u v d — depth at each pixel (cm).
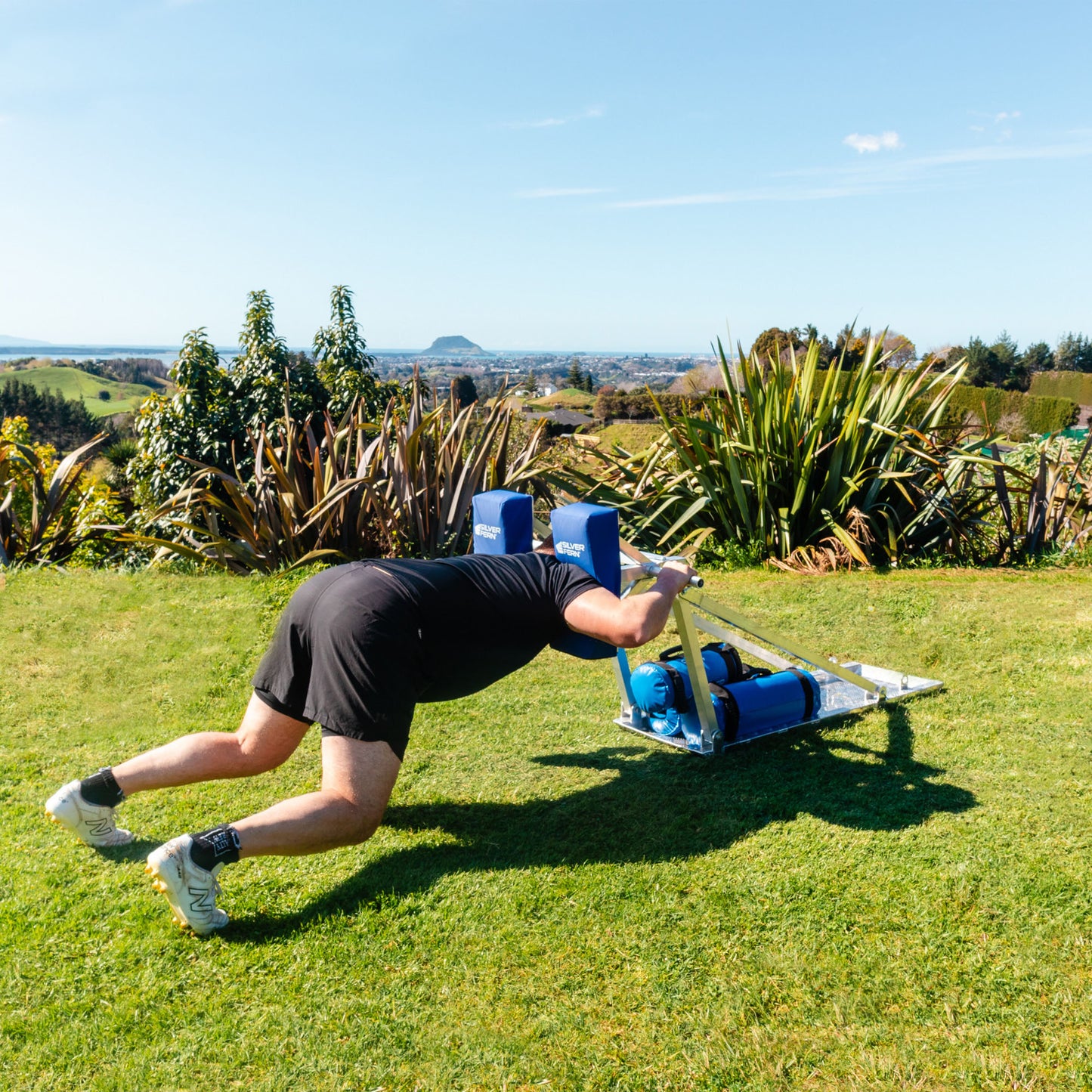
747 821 342
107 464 2280
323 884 300
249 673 527
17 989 245
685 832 333
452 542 781
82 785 313
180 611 639
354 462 850
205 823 342
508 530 378
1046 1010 236
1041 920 273
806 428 873
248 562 771
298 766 396
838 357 871
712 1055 222
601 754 413
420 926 275
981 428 997
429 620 299
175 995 244
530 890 294
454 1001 242
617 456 1002
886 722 447
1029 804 352
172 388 1128
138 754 410
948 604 660
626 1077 215
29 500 957
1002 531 895
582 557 348
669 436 932
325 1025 233
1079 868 301
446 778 388
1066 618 619
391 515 773
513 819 348
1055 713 455
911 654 559
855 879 297
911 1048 223
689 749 412
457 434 802
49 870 306
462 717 465
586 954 261
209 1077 216
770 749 415
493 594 317
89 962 257
